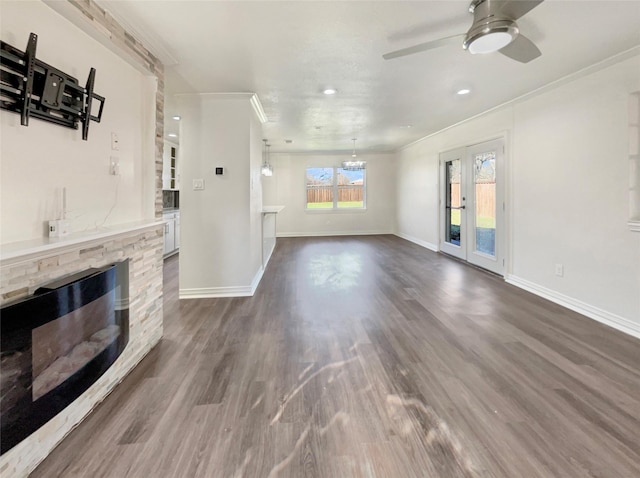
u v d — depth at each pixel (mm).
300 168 9211
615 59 2795
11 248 1302
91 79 1813
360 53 2682
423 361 2363
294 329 2955
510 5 1792
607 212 2969
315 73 3096
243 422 1732
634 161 2760
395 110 4488
